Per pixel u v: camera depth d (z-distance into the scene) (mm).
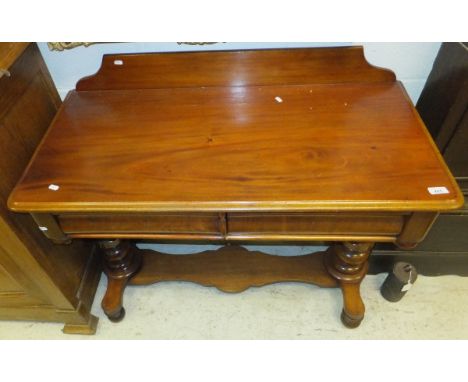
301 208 724
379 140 839
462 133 960
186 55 974
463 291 1334
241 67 990
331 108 930
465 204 1092
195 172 795
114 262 1275
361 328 1252
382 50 1046
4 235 885
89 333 1256
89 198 755
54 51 1057
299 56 966
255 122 906
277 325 1272
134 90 1031
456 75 919
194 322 1293
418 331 1237
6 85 873
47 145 875
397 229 809
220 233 838
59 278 1105
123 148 860
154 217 814
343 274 1256
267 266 1348
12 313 1233
